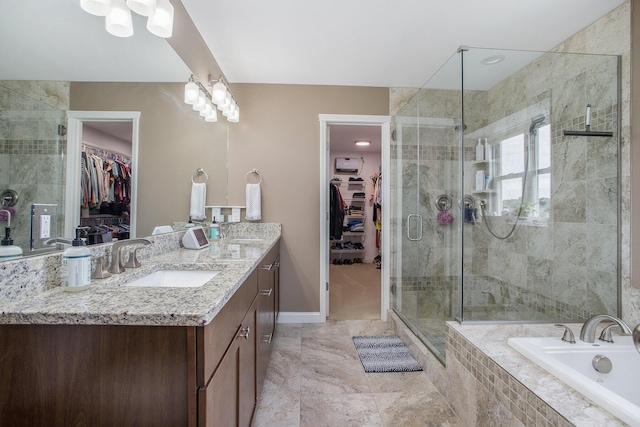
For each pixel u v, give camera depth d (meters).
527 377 1.10
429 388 1.73
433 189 2.36
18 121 0.84
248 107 2.68
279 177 2.69
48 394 0.71
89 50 1.12
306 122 2.70
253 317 1.40
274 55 2.22
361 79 2.61
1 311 0.70
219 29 1.91
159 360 0.71
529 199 2.17
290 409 1.53
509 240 2.27
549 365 1.13
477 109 2.14
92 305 0.75
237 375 1.07
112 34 1.21
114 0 1.10
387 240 2.77
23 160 0.86
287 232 2.69
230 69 2.43
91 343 0.71
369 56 2.24
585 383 1.00
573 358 1.25
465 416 1.44
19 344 0.71
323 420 1.46
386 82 2.67
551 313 2.00
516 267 2.25
